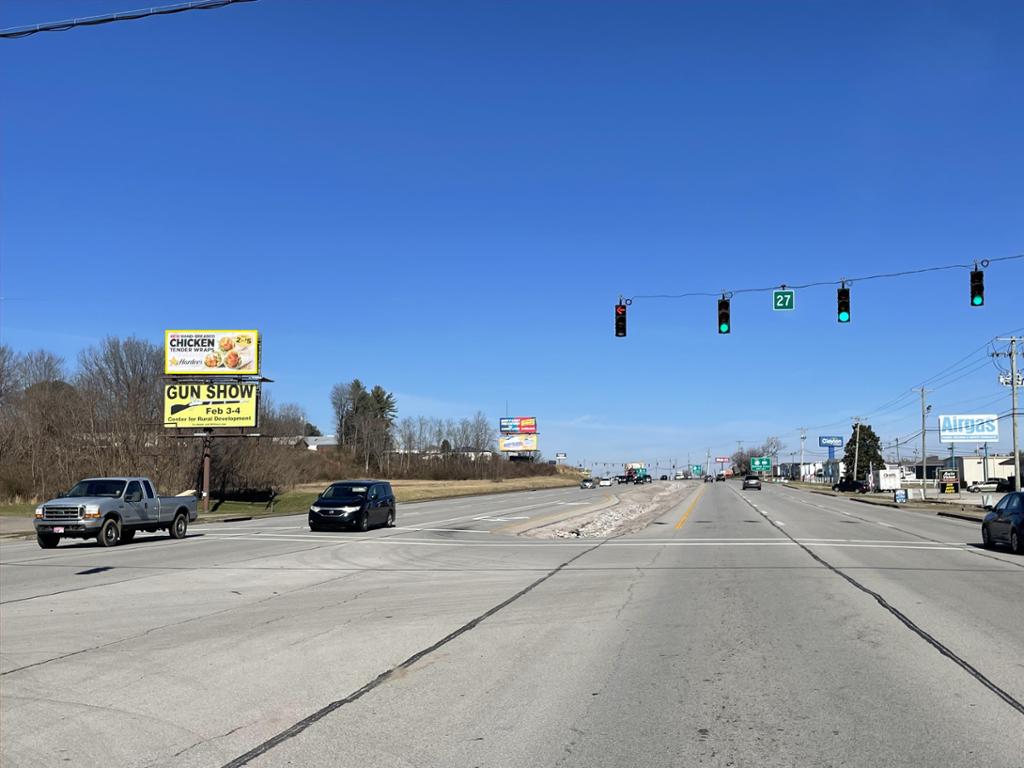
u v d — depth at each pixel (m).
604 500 68.12
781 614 11.71
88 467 49.09
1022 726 6.43
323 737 6.23
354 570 17.50
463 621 11.18
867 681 7.88
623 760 5.73
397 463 146.12
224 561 19.38
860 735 6.25
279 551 22.00
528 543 24.91
